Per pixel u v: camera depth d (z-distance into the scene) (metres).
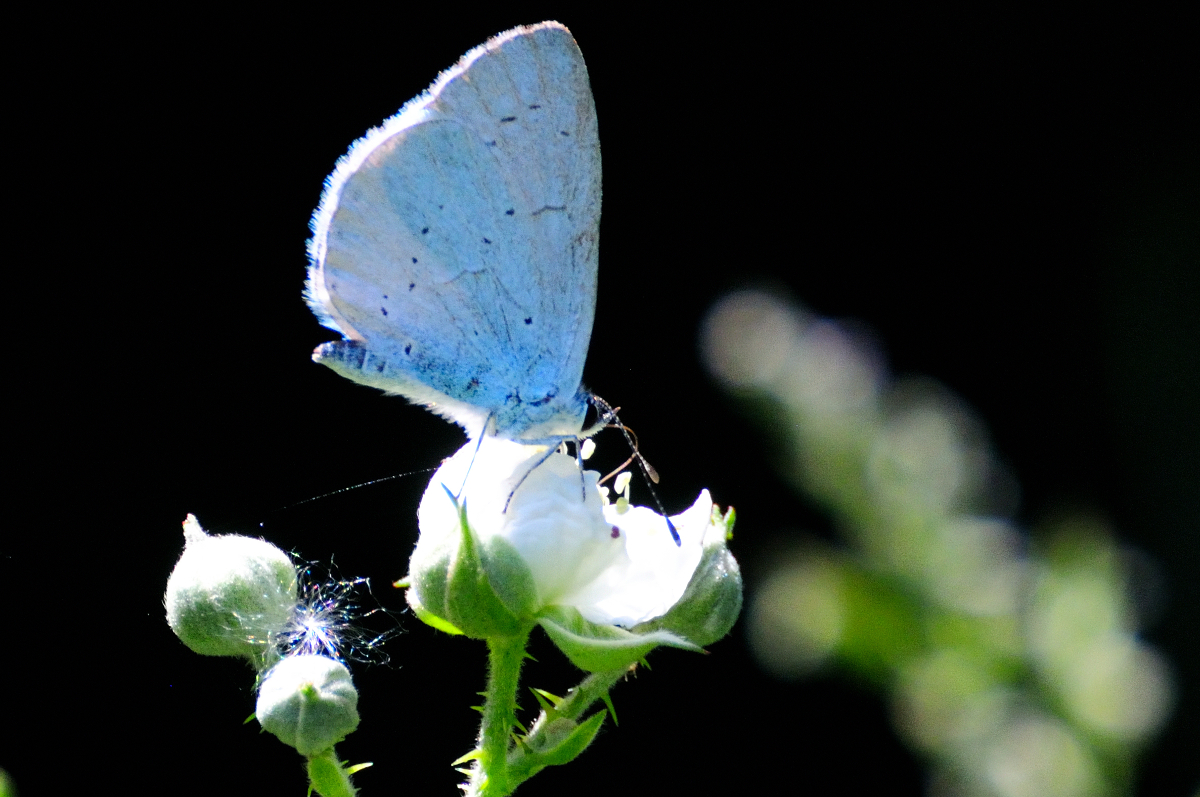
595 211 0.31
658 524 0.31
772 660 0.34
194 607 0.31
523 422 0.31
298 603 0.31
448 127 0.31
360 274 0.31
